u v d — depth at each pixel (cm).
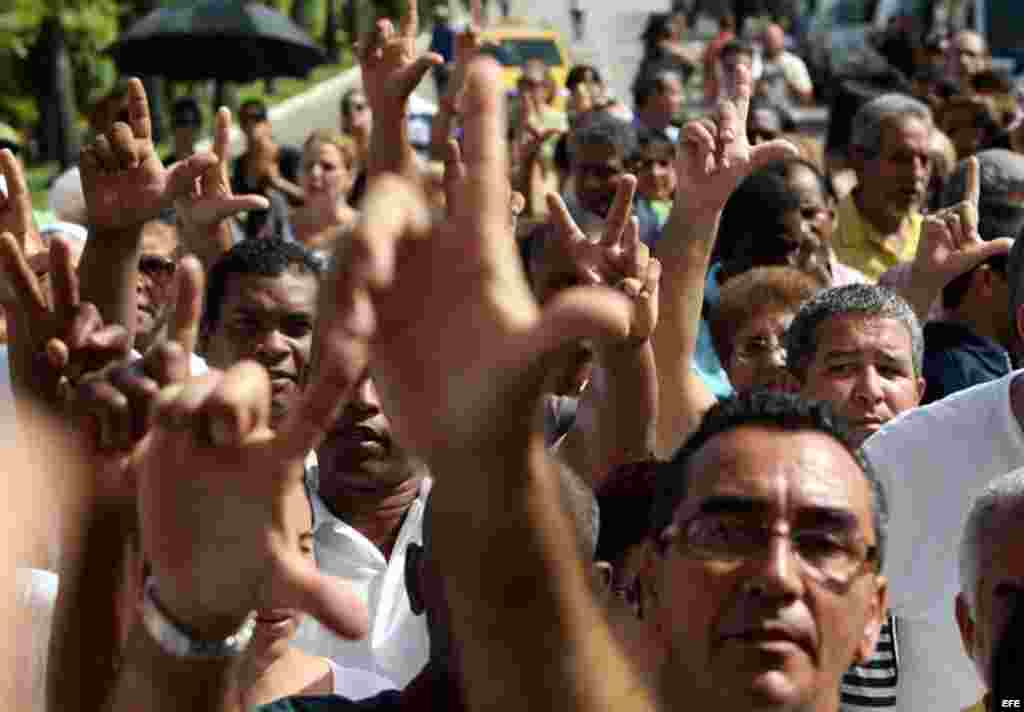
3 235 225
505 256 151
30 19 2328
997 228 597
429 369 151
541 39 2616
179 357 194
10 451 146
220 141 471
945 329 503
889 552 385
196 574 166
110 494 192
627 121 863
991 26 2316
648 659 252
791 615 246
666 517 263
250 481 164
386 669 404
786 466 255
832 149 1009
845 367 428
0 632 142
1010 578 280
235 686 179
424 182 278
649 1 5147
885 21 2931
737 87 439
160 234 539
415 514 419
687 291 425
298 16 3959
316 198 994
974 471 382
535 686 157
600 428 356
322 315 151
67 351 221
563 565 156
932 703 383
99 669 192
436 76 2152
